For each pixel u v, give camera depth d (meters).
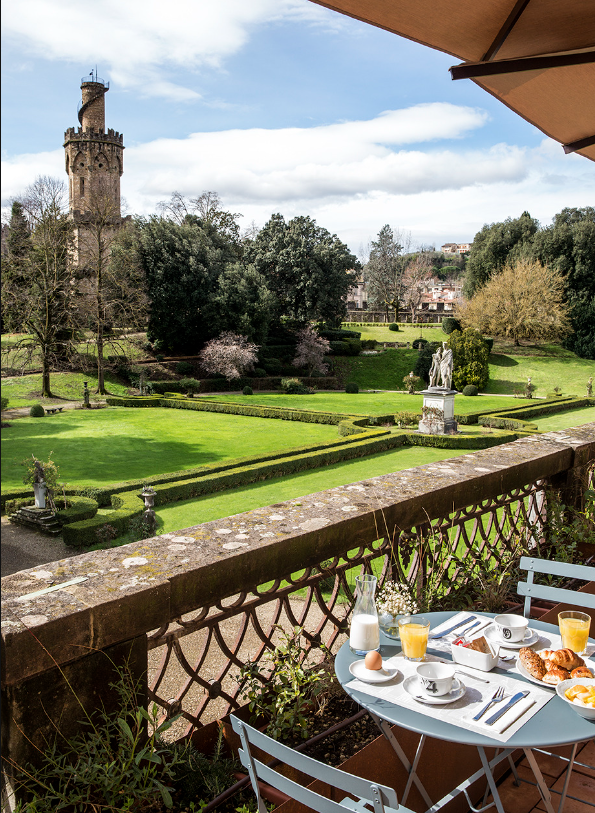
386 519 2.97
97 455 21.84
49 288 31.58
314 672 2.51
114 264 38.88
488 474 3.67
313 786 2.02
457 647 2.17
